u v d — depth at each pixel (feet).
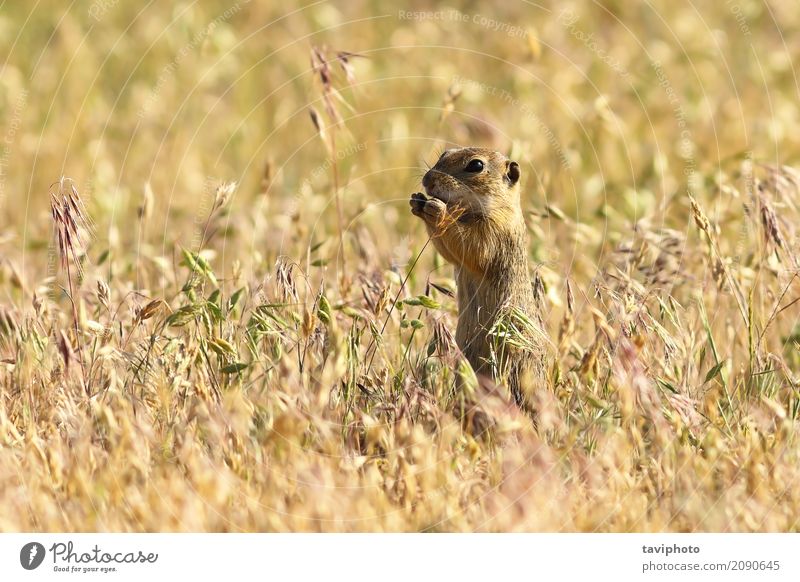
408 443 38.88
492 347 43.86
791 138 81.71
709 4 107.55
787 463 39.47
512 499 37.55
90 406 40.96
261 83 94.94
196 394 41.09
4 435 40.24
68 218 43.09
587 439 41.24
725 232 61.05
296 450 38.50
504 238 47.03
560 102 84.23
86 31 102.17
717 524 37.52
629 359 39.88
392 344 48.08
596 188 70.33
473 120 77.41
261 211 65.26
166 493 37.01
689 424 41.09
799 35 100.83
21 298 53.36
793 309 54.85
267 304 44.01
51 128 84.94
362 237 54.80
